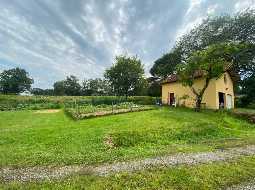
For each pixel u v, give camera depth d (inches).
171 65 2741.1
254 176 444.8
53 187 378.9
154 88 2957.7
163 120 999.6
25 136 749.3
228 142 751.7
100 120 1028.5
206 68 1347.2
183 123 947.3
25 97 2517.2
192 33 2534.5
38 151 591.2
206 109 1488.7
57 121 1112.8
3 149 612.4
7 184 392.5
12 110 1857.8
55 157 540.4
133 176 423.8
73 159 526.6
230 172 453.4
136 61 2401.6
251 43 2081.7
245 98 1975.9
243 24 2197.3
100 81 4510.3
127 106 1542.8
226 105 1674.5
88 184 390.9
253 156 576.1
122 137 727.1
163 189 378.0
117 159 531.8
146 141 727.1
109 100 2244.1
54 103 2198.6
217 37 2301.9
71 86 4825.3
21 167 479.2
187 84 1438.2
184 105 1712.6
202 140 788.6
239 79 2011.6
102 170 459.5
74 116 1182.9
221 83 1624.0
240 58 2079.2
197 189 383.6
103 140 692.7
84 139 700.0
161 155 566.9
